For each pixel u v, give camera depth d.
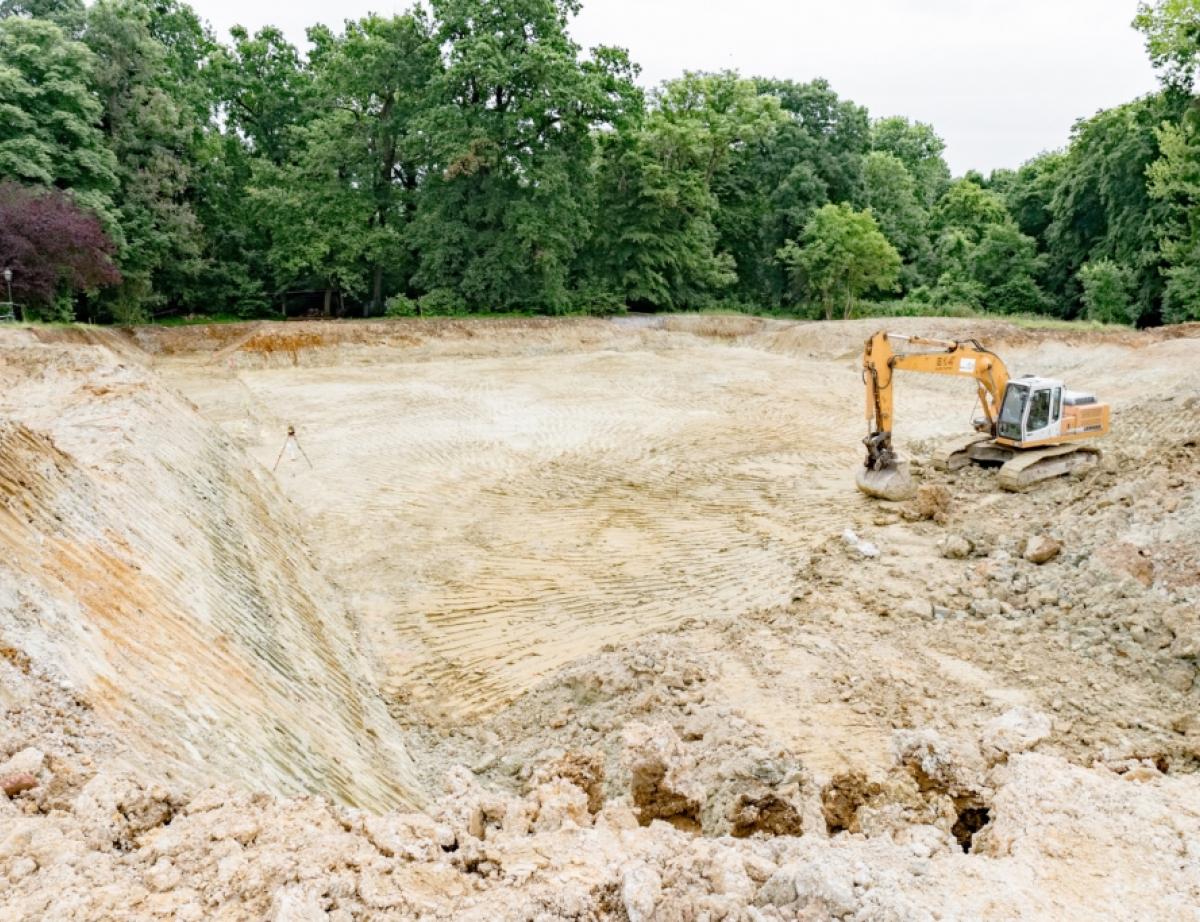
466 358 32.84
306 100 39.28
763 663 8.37
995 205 50.38
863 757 6.55
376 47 35.50
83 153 28.62
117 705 4.64
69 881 3.10
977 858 4.35
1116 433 16.45
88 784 3.74
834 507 14.27
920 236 52.47
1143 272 36.59
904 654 8.65
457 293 38.34
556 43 36.72
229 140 39.31
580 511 14.67
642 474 16.81
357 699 8.11
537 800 4.94
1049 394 13.79
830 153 48.19
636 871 3.66
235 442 15.62
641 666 8.26
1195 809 4.88
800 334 35.81
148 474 9.00
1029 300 42.91
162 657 5.58
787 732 6.93
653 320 40.69
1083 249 42.00
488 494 15.63
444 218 37.91
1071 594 9.58
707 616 10.30
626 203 42.19
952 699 7.65
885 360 14.18
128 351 27.81
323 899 3.24
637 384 27.02
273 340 30.08
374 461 17.66
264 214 37.56
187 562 7.57
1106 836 4.58
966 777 5.90
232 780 4.65
